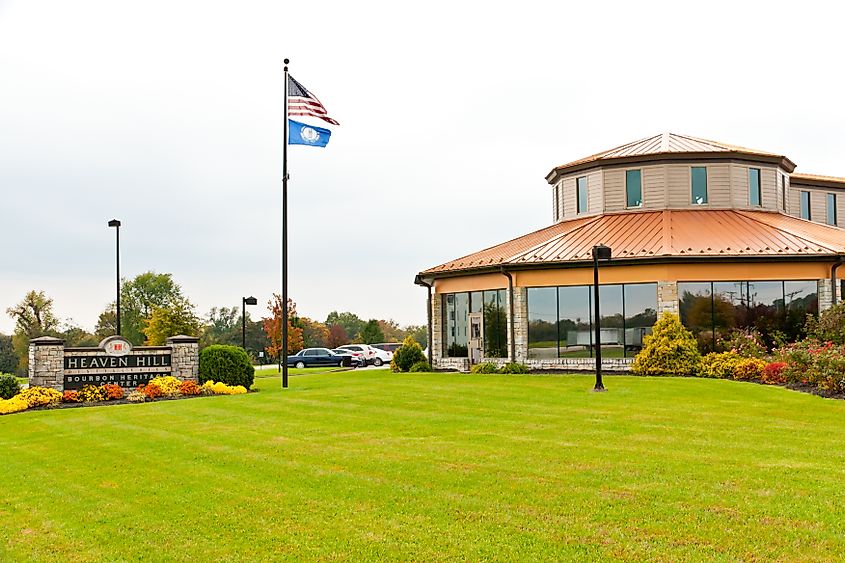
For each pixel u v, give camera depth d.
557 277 28.14
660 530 8.12
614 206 32.03
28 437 16.09
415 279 34.00
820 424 14.74
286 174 26.66
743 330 26.33
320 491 10.14
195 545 8.18
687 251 26.62
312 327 83.38
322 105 26.98
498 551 7.63
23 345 66.31
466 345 31.89
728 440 13.16
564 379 23.91
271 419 17.00
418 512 9.02
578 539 7.90
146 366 24.88
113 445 14.41
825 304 26.55
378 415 17.05
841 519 8.33
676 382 22.09
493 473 10.84
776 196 32.72
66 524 9.15
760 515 8.52
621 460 11.54
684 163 31.44
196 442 14.29
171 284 85.19
